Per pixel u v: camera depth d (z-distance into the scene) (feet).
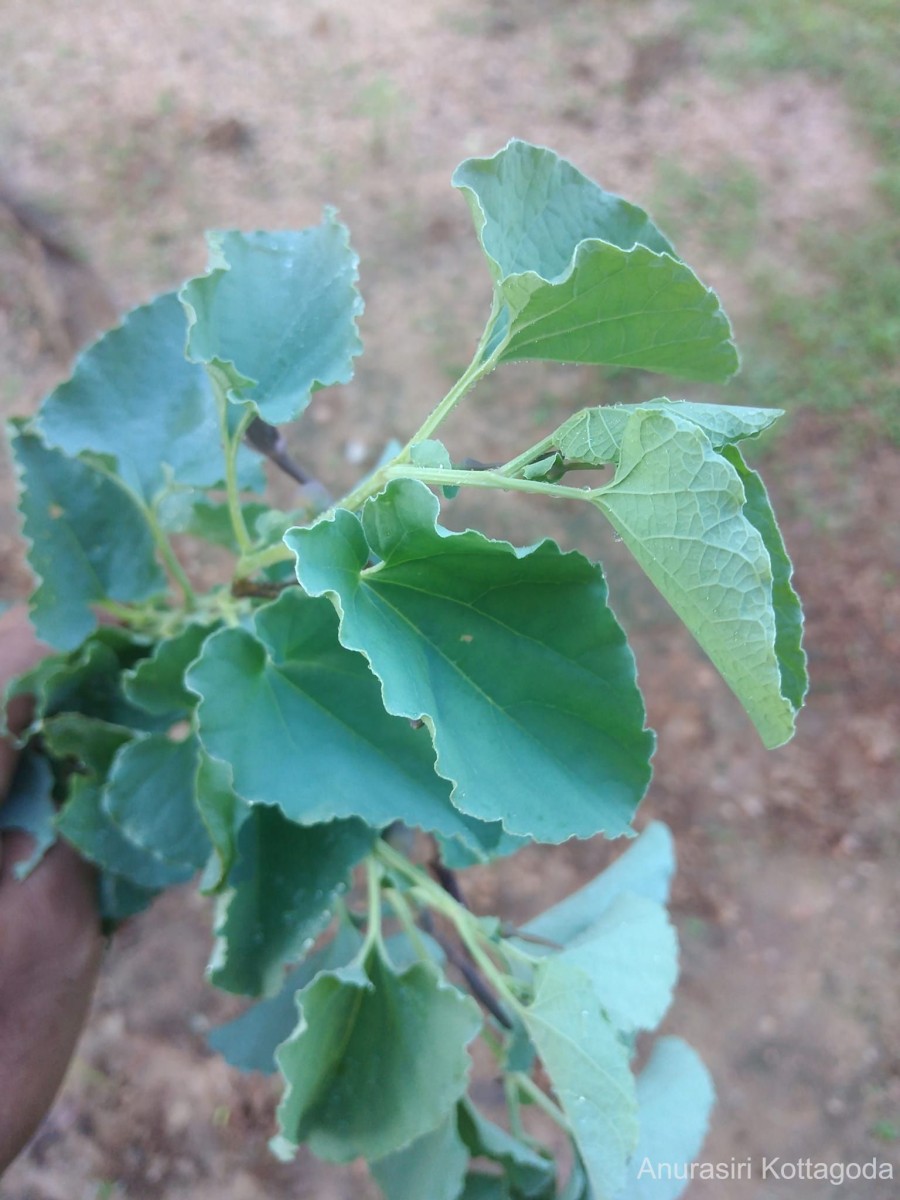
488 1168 1.21
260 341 0.70
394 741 0.67
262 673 0.67
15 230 2.28
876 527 2.13
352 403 2.17
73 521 0.87
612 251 0.50
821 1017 1.80
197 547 1.98
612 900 0.94
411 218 2.40
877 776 1.95
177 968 1.75
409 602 0.57
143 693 0.76
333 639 0.67
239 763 0.63
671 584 0.50
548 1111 0.75
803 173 2.52
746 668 0.48
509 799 0.54
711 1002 1.80
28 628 1.03
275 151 2.48
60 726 0.78
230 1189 1.62
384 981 0.70
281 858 0.71
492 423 2.16
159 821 0.75
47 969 0.89
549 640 0.57
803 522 2.13
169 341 0.85
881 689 2.00
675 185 2.49
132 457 0.84
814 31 2.74
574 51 2.70
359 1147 0.69
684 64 2.69
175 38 2.64
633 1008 0.78
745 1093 1.75
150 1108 1.66
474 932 0.72
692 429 0.46
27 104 2.50
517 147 0.60
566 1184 0.76
